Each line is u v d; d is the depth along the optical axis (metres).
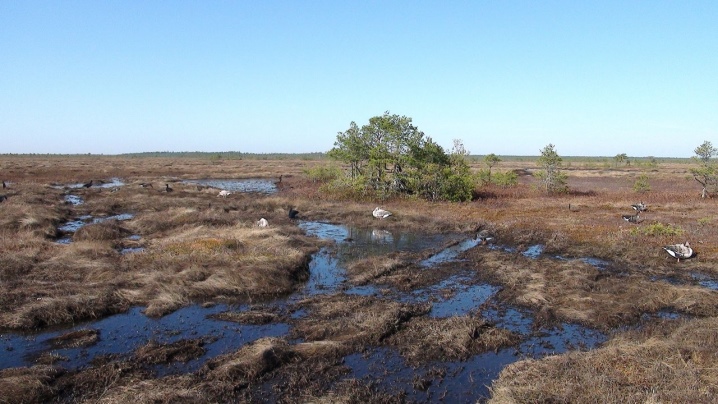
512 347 10.77
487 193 40.12
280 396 8.48
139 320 12.23
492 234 23.89
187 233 21.80
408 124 36.50
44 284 13.99
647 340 10.21
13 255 16.44
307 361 9.79
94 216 29.39
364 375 9.35
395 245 21.84
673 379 8.33
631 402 7.64
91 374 9.08
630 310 12.68
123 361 9.68
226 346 10.64
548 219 27.33
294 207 32.53
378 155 35.94
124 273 15.23
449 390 8.80
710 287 15.04
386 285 15.51
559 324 12.15
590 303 13.23
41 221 23.77
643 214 29.02
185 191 42.59
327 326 11.45
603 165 97.00
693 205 32.72
